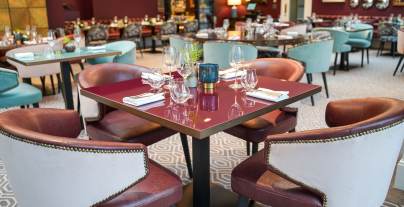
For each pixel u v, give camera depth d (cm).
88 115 235
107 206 135
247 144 288
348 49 621
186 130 142
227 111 162
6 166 137
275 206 148
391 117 131
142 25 912
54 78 603
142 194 143
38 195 130
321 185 135
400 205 219
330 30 604
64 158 118
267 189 148
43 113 169
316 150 130
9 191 240
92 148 118
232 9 1109
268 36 493
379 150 132
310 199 139
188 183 245
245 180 155
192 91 193
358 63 734
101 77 253
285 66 260
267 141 141
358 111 173
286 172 140
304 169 135
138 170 128
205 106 170
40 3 823
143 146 128
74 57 344
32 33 581
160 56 861
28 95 325
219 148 311
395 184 234
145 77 228
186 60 214
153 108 167
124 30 843
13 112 154
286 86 209
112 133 209
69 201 126
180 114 158
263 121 221
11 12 789
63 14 894
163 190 147
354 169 130
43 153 119
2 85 303
